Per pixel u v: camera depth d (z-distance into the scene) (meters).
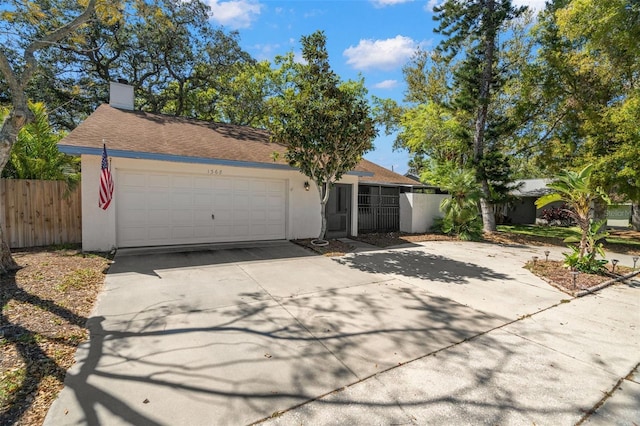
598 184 11.92
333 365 3.19
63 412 2.40
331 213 12.08
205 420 2.37
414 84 23.05
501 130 15.34
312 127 8.48
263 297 5.20
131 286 5.52
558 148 13.77
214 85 20.27
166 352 3.34
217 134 11.44
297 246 9.84
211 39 18.98
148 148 8.27
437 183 13.71
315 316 4.46
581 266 7.12
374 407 2.56
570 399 2.74
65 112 18.55
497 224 22.84
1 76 14.92
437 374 3.07
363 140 8.97
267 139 12.60
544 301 5.32
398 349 3.56
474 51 14.84
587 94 13.34
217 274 6.48
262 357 3.30
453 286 6.10
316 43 8.64
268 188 10.51
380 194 15.06
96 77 18.78
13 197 8.19
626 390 2.88
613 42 12.16
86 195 7.74
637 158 11.00
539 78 14.62
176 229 9.01
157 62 18.92
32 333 3.58
